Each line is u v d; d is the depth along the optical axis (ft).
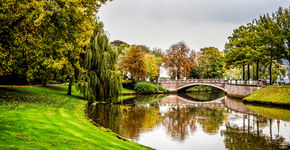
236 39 194.08
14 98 80.79
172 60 279.08
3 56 64.39
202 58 315.78
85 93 109.70
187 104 152.66
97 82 113.50
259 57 155.02
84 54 112.57
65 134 40.91
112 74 119.44
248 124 86.63
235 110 122.11
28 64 73.56
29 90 116.88
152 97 203.21
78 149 33.55
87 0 85.51
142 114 106.32
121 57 256.52
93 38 114.73
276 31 139.95
